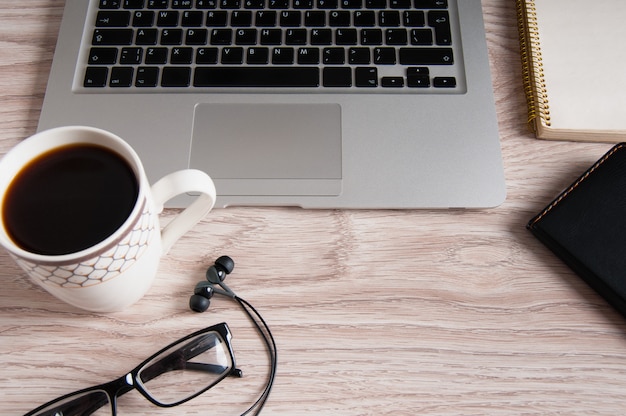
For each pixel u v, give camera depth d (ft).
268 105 1.89
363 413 1.54
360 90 1.91
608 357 1.62
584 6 2.03
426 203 1.77
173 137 1.85
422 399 1.56
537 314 1.67
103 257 1.25
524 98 1.98
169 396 1.54
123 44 1.94
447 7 2.03
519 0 2.08
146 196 1.31
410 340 1.63
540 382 1.58
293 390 1.56
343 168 1.81
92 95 1.89
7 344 1.60
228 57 1.93
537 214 1.78
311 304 1.68
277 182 1.79
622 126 1.85
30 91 1.95
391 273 1.73
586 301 1.69
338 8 2.01
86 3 2.00
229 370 1.57
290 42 1.96
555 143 1.90
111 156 1.39
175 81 1.90
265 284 1.70
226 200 1.77
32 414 1.48
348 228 1.79
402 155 1.83
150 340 1.63
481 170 1.81
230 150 1.83
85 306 1.49
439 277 1.72
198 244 1.76
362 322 1.66
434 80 1.92
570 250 1.67
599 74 1.92
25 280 1.69
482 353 1.62
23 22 2.06
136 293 1.54
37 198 1.34
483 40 1.98
